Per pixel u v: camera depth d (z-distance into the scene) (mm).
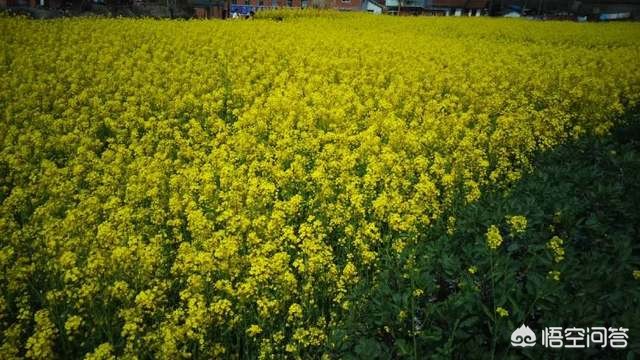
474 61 17969
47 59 14836
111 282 5156
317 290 5316
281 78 14211
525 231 5363
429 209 6500
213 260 5160
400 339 3982
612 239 5273
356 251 5941
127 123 10219
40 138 8859
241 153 8719
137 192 6922
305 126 10297
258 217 6336
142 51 17469
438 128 10086
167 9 38750
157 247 5320
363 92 13469
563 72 15914
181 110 11602
